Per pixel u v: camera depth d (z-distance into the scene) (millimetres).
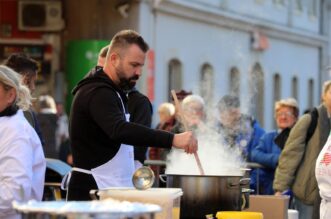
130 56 6602
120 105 6609
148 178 6129
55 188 9922
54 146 13633
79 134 6660
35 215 4430
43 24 25453
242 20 34406
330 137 7570
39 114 13625
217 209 6867
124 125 6395
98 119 6488
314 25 43281
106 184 6668
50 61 25469
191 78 30734
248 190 7141
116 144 6691
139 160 7848
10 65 8242
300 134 10430
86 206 4531
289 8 39938
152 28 27562
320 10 44219
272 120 37812
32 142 6391
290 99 11852
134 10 26406
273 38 37938
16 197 6164
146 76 26938
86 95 6570
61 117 17688
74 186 6703
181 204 6883
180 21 29734
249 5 35344
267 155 11633
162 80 28484
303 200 10438
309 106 43312
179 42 29672
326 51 44531
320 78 44344
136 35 6656
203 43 31500
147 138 6344
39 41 25438
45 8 25438
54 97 25344
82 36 26281
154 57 27719
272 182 11695
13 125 6301
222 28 33031
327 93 10266
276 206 7590
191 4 30125
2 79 6363
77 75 25391
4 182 6180
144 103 7965
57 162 10328
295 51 40938
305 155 10438
